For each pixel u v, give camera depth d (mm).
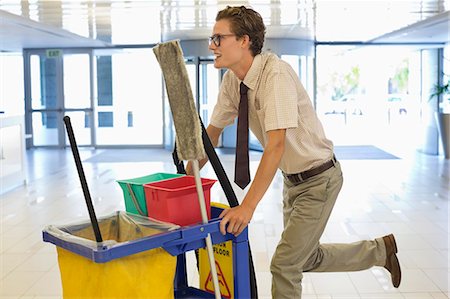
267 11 7793
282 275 2578
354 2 7070
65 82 13102
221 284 2332
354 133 15898
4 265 4316
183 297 2520
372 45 12570
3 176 7375
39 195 7168
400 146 12469
